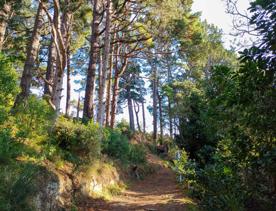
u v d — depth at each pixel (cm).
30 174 681
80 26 2253
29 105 855
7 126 799
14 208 589
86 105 1708
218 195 622
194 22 1831
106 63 1563
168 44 1962
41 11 1414
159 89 4394
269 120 474
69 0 1506
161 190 1406
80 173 1016
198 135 1266
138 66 3497
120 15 1934
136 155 1975
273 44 424
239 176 589
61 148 1050
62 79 1262
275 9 419
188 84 3241
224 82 532
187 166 786
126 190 1349
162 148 3238
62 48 1212
